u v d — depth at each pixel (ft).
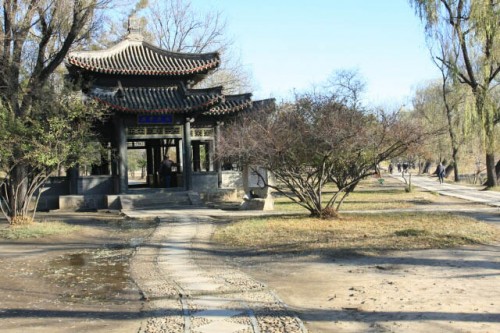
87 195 87.30
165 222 65.41
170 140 108.88
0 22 62.28
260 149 57.52
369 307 25.88
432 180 185.37
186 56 93.50
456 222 58.75
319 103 62.75
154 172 106.32
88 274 37.24
